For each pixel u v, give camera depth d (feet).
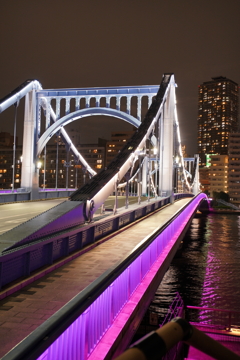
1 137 526.57
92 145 563.07
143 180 217.36
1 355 17.98
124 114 127.03
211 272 135.95
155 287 42.32
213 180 533.55
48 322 14.60
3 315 23.85
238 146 481.87
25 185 132.05
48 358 14.48
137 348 3.24
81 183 497.05
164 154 134.62
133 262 34.50
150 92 127.13
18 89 123.03
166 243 64.08
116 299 27.14
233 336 55.67
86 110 129.80
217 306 97.45
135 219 82.33
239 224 301.84
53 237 37.52
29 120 130.52
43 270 34.71
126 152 79.92
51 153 504.84
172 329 3.57
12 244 31.14
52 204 118.11
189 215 137.39
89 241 51.29
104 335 23.11
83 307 17.81
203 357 46.42
